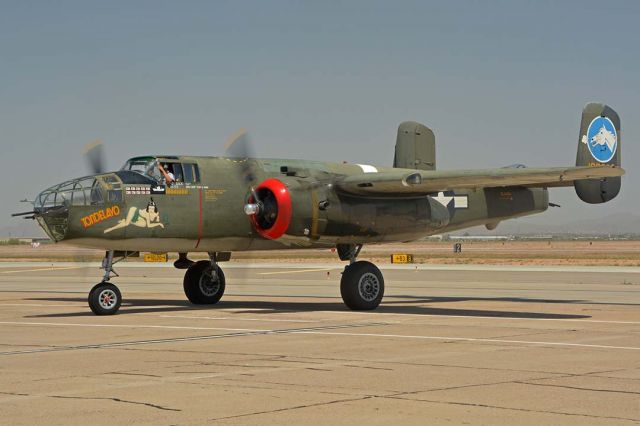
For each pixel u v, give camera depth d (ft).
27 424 26.17
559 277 125.49
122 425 26.04
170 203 64.28
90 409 28.25
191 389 31.71
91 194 61.98
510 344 44.52
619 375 34.53
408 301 78.79
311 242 65.16
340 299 82.99
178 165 65.31
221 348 43.50
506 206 77.20
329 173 66.33
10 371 36.29
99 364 38.19
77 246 63.77
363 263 67.82
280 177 64.49
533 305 72.84
